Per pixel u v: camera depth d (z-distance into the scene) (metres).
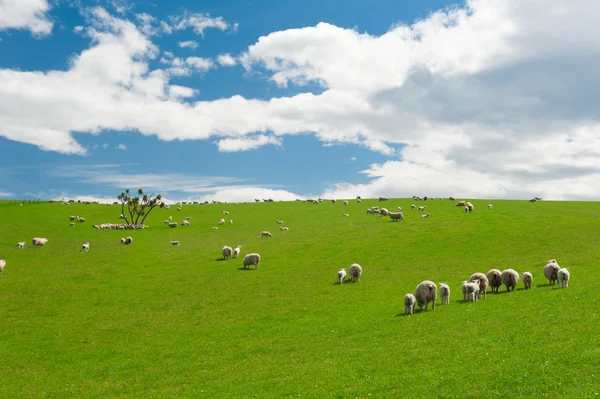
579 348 21.95
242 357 29.88
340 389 21.58
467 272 53.91
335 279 55.06
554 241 67.38
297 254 72.06
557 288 39.22
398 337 29.72
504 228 79.00
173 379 26.38
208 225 111.38
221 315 42.28
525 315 30.27
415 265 59.81
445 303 38.78
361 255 68.31
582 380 18.41
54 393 25.47
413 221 94.19
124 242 87.94
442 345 26.36
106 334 37.50
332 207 130.38
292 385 22.91
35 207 135.38
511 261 57.97
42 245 84.12
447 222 89.00
